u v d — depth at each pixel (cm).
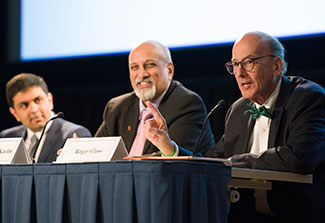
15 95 584
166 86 517
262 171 354
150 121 385
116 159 324
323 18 634
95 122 891
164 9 748
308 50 645
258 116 430
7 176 323
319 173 404
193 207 284
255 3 678
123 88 872
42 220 307
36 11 850
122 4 781
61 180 303
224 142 457
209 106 773
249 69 429
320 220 394
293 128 400
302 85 424
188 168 285
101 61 797
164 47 525
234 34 696
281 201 375
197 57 724
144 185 278
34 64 849
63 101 911
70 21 823
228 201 343
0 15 867
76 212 298
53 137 573
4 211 322
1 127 910
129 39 775
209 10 715
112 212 286
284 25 656
